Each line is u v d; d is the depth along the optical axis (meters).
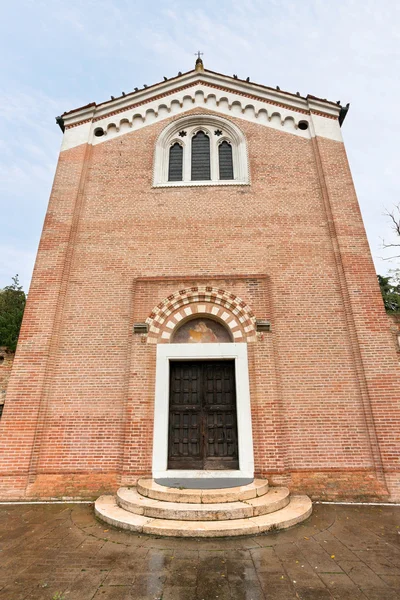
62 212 11.27
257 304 10.16
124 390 9.39
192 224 11.29
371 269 10.33
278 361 9.60
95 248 11.02
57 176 11.91
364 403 9.09
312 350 9.68
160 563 5.21
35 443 8.77
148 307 10.19
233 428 9.28
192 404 9.50
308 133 12.80
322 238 11.03
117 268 10.73
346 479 8.52
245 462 8.68
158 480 8.25
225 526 6.27
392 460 8.52
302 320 9.99
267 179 11.98
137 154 12.57
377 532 6.40
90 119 13.02
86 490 8.45
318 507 7.86
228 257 10.81
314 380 9.39
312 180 11.96
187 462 8.99
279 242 10.97
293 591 4.45
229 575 4.85
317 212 11.44
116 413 9.19
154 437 8.90
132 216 11.45
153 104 13.36
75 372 9.56
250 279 10.45
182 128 13.24
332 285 10.40
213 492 7.27
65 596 4.32
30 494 8.34
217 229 11.20
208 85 13.56
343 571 4.96
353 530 6.49
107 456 8.81
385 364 9.27
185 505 6.96
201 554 5.50
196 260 10.79
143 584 4.61
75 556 5.44
